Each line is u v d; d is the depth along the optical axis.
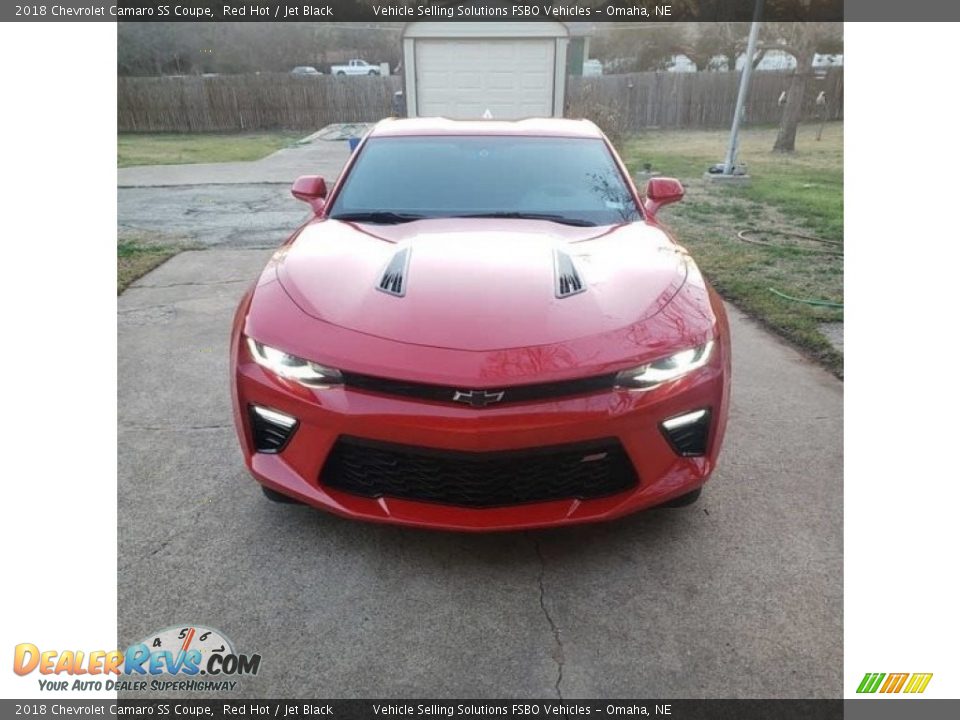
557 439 1.86
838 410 3.08
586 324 1.98
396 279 2.19
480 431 1.82
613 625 1.88
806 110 20.27
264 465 2.08
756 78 19.89
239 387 2.08
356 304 2.08
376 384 1.89
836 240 6.42
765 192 9.31
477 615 1.91
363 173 3.11
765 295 4.67
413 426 1.85
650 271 2.31
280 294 2.19
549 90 11.70
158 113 20.03
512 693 1.67
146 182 10.37
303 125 20.97
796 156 13.73
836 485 2.51
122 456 2.67
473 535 2.23
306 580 2.03
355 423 1.89
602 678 1.72
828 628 1.87
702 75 19.72
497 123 3.50
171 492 2.45
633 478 2.01
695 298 2.21
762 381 3.39
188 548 2.15
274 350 2.01
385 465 1.95
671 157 13.35
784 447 2.76
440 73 11.55
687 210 7.98
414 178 3.06
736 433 2.88
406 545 2.18
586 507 1.98
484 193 2.97
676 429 2.03
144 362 3.61
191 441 2.80
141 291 4.91
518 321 1.97
